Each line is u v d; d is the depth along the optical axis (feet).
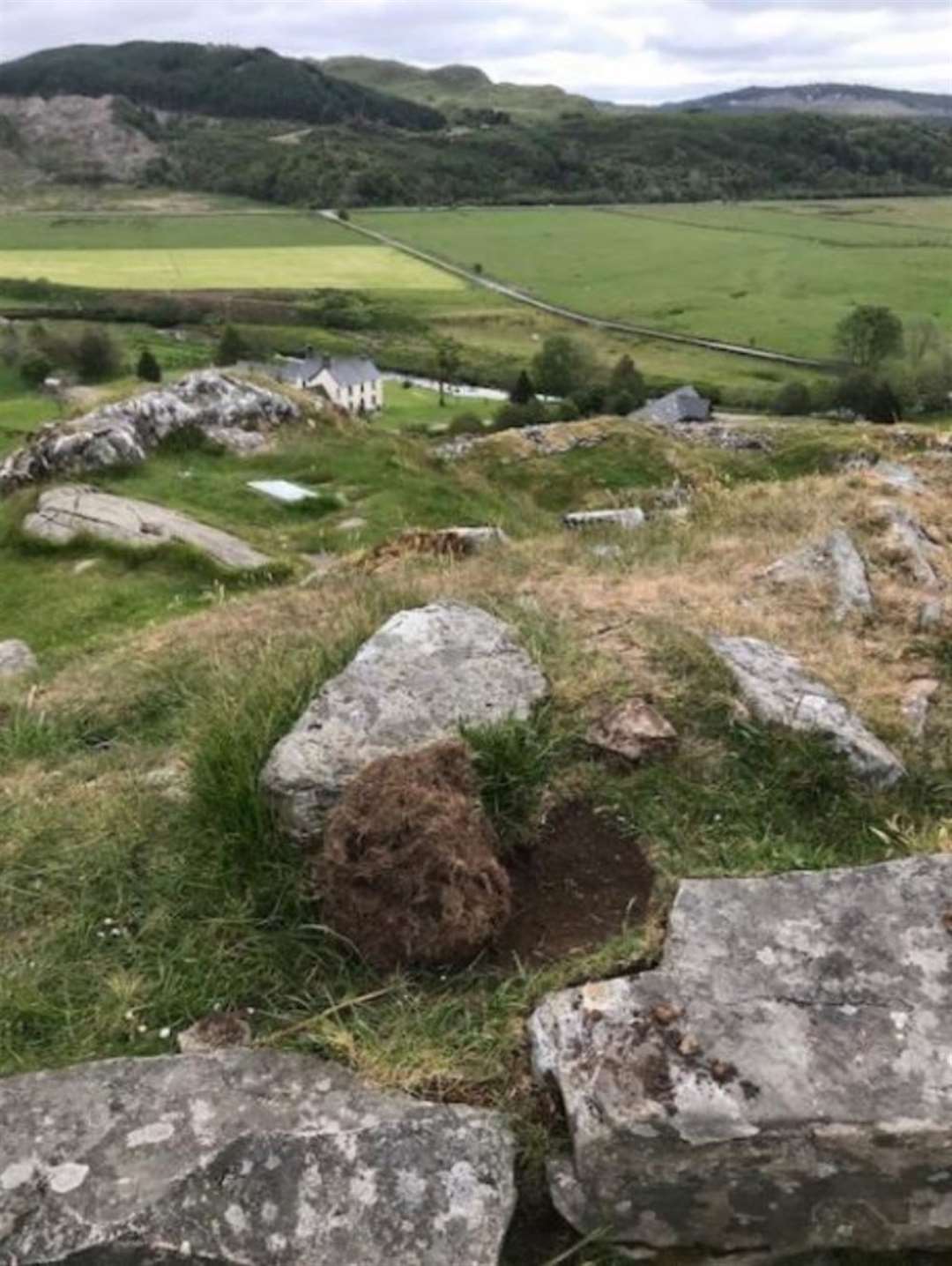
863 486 32.83
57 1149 9.86
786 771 15.65
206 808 15.07
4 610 44.14
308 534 54.44
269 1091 10.46
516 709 16.11
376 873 12.76
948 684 18.60
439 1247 9.03
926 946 11.11
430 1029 11.75
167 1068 10.78
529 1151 10.15
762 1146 9.27
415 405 250.37
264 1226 9.14
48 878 15.20
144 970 13.19
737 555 25.96
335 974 12.83
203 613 32.27
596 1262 9.45
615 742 15.92
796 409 224.74
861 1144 9.25
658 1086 9.69
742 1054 9.97
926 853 13.91
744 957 11.12
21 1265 8.93
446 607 18.78
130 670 25.21
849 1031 10.18
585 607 20.99
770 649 18.89
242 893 13.97
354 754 14.92
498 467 78.79
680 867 14.02
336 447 68.69
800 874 12.24
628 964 12.00
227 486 60.34
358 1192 9.37
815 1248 9.60
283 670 17.79
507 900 13.10
